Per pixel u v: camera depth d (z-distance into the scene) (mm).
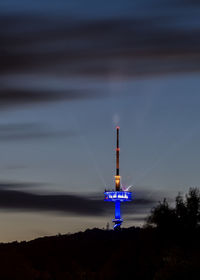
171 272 81438
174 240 91188
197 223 93062
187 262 82375
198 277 79375
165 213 93188
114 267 96125
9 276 114750
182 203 94250
